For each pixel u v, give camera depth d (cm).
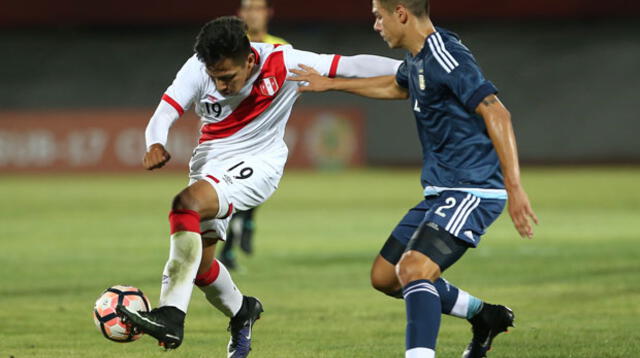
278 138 1761
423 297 1442
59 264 3419
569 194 6631
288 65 1708
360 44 10638
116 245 4028
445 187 1561
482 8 10388
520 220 1415
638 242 3981
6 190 7512
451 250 1499
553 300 2534
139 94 10706
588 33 10531
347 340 2011
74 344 1978
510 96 10581
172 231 1575
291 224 4947
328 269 3266
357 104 10438
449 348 1922
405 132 10369
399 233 1628
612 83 10500
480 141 1539
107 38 10719
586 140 10519
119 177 9088
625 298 2552
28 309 2456
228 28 1546
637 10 10262
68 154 9356
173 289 1525
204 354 1870
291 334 2088
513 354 1834
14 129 9306
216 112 1691
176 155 9356
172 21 10506
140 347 1944
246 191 1670
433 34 1549
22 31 10656
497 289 2748
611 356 1795
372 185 7744
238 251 3828
